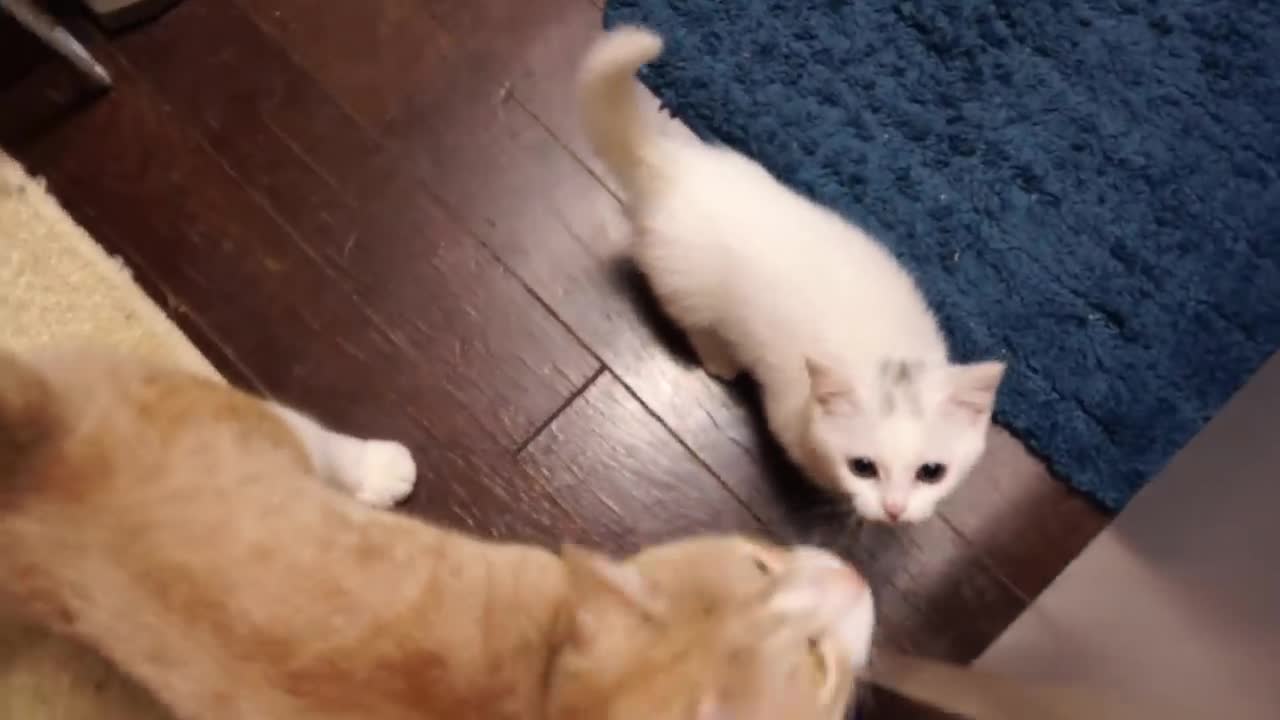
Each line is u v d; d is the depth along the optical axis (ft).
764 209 4.04
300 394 4.71
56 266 4.68
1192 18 5.00
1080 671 3.11
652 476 4.64
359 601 3.00
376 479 4.48
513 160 4.91
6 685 4.26
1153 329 4.70
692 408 4.69
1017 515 4.59
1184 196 4.85
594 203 4.86
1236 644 2.37
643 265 4.33
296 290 4.81
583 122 4.23
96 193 4.87
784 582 3.07
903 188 4.86
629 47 3.67
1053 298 4.75
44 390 3.09
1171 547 2.92
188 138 4.93
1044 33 4.99
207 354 4.74
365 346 4.76
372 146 4.93
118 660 3.27
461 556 3.20
